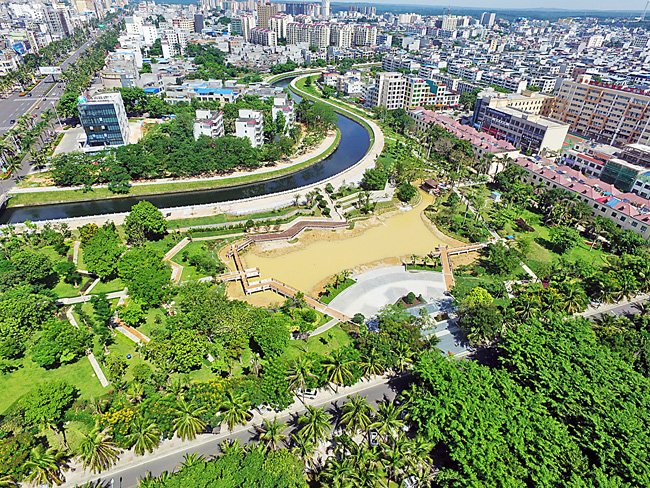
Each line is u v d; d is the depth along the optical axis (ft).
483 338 397.39
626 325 401.08
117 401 304.50
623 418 269.85
